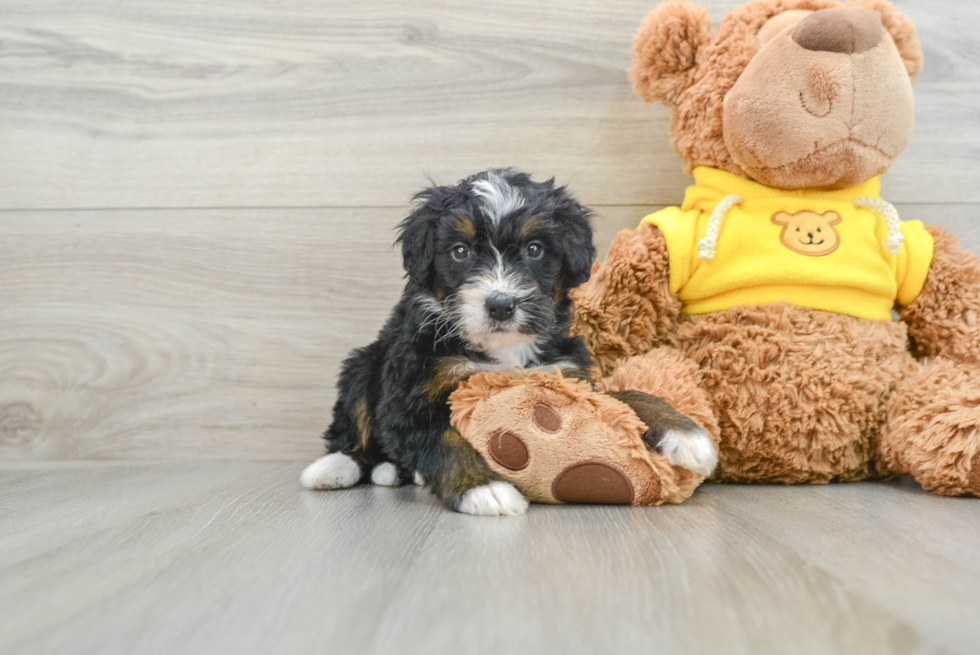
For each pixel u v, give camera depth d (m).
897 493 1.94
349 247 2.72
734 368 2.09
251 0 2.70
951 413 1.88
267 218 2.72
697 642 0.90
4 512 1.78
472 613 1.01
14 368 2.75
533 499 1.79
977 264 2.20
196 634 0.96
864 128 2.06
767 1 2.25
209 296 2.74
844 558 1.26
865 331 2.13
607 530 1.49
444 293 1.93
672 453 1.72
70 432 2.76
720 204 2.21
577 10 2.64
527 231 1.91
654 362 2.08
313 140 2.71
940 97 2.57
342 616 1.01
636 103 2.64
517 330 1.85
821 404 2.05
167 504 1.86
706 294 2.23
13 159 2.75
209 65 2.72
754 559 1.26
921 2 2.56
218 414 2.74
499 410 1.75
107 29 2.73
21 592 1.14
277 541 1.44
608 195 2.66
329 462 2.18
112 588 1.16
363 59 2.69
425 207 1.99
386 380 2.00
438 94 2.68
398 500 1.91
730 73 2.18
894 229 2.17
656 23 2.27
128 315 2.74
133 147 2.74
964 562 1.24
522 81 2.66
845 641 0.90
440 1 2.66
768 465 2.11
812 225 2.18
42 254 2.75
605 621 0.97
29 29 2.73
